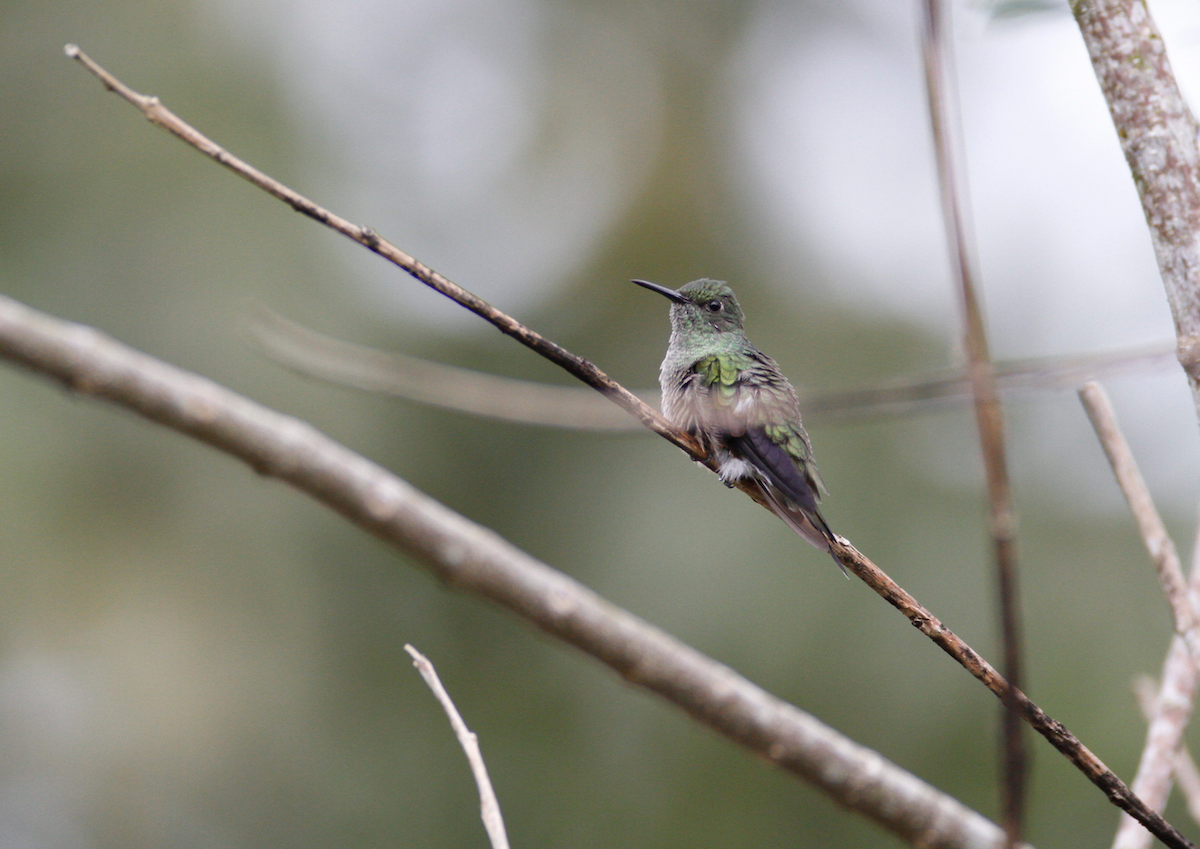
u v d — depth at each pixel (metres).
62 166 11.58
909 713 11.27
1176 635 3.54
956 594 11.50
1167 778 3.40
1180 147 2.79
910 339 12.99
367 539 12.09
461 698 12.49
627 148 14.40
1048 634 11.67
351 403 12.07
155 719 10.91
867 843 11.72
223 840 10.96
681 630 11.68
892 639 11.47
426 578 12.41
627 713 12.46
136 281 11.41
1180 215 2.75
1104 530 11.98
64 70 11.79
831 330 13.23
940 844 4.24
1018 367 3.44
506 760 12.41
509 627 12.67
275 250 11.84
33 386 10.91
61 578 10.81
